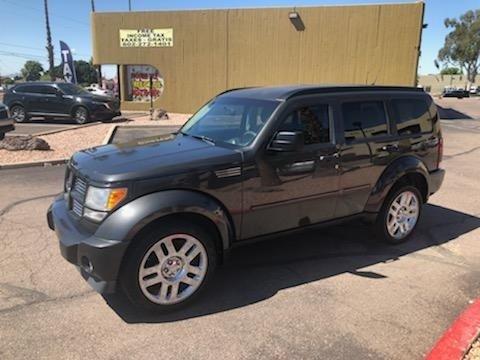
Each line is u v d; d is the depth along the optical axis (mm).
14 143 10422
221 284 4086
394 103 4891
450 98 61406
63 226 3623
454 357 2977
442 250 4965
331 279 4215
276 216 4090
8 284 4004
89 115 18109
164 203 3369
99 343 3174
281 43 20656
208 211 3562
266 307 3691
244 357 3035
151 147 4086
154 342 3193
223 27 21172
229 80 21703
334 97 4426
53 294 3842
